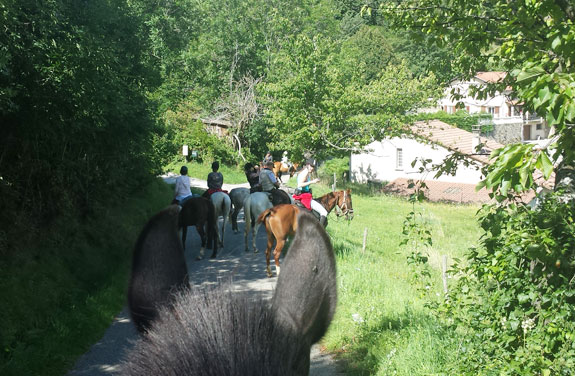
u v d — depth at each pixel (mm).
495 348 5688
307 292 1303
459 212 31406
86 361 7691
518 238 5207
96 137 13617
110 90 11094
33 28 8711
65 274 10305
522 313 5449
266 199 13898
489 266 5559
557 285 5227
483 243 6008
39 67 8859
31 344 7746
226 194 15195
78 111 10805
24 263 9688
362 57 60406
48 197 12031
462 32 7227
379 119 34438
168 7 36906
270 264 12375
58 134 11586
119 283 10953
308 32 55406
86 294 9922
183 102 43594
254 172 19578
